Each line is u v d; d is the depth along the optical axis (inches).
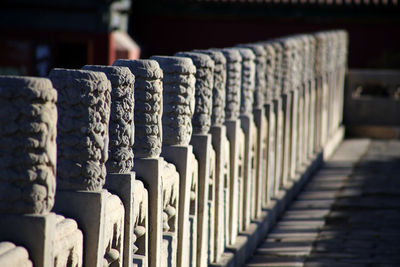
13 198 179.5
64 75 208.8
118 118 236.7
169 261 306.5
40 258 180.7
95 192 211.8
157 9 1781.5
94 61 1662.2
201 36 1776.6
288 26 1738.4
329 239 508.7
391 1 1664.6
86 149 210.8
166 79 310.0
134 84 266.7
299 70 674.2
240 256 432.5
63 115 209.8
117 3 1678.2
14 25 1678.2
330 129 924.0
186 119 316.5
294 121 645.9
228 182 420.2
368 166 810.2
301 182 685.9
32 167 178.9
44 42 1676.9
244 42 1759.4
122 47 1670.8
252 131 486.3
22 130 175.9
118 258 235.8
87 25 1662.2
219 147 386.3
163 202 292.5
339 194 660.1
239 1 1732.3
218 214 392.5
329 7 1694.1
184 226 319.9
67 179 211.8
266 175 543.8
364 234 520.4
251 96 466.9
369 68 1593.3
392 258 460.8
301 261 455.2
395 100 1058.1
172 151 315.0
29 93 174.6
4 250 173.0
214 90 382.6
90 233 211.8
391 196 647.1
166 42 1793.8
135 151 269.9
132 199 240.8
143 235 267.4
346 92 1074.7
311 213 590.2
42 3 1665.8
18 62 1683.1
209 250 383.9
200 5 1747.0
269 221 532.7
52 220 183.9
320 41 812.0
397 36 1683.1
